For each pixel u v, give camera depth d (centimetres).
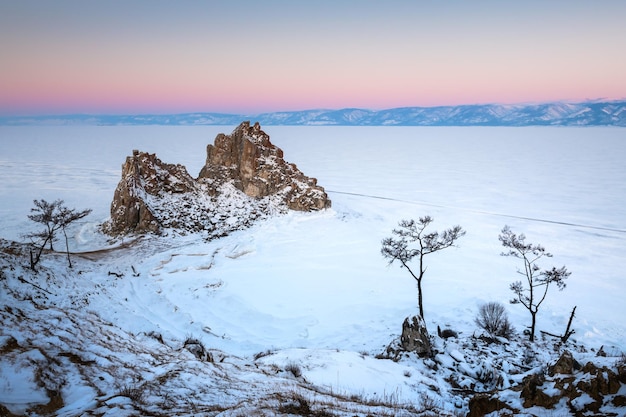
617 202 15425
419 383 2189
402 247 4500
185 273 5738
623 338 4112
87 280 4409
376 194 16750
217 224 7906
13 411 1041
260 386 1557
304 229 8094
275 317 4428
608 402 958
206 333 3866
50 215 5634
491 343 3247
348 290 5312
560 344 3559
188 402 1222
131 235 7112
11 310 2028
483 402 1170
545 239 9800
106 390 1276
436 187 19050
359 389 1906
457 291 5331
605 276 6931
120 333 2189
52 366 1355
